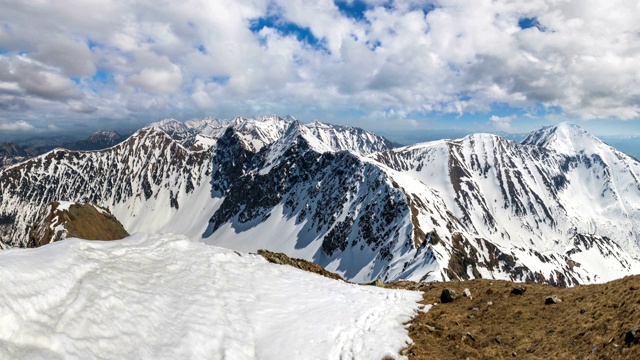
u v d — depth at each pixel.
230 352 20.55
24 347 13.63
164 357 17.95
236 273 32.62
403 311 29.28
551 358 19.70
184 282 26.86
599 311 22.22
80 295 18.20
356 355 22.16
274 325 25.31
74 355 14.80
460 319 27.41
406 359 21.55
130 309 19.78
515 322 25.33
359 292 33.72
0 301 14.42
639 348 16.75
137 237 33.50
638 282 23.27
